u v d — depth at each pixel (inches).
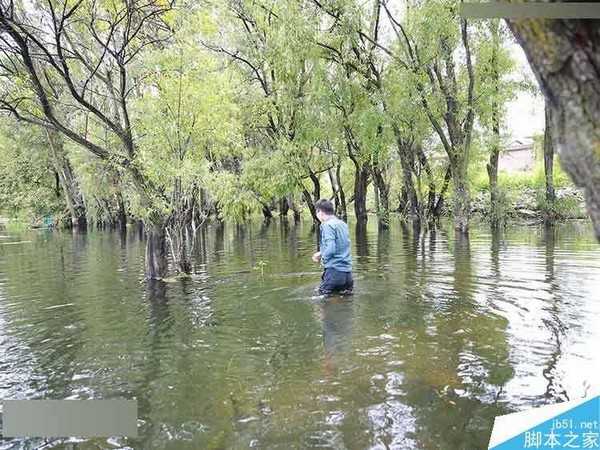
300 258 546.0
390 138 751.1
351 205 1863.9
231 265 507.2
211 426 158.1
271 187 669.9
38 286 414.3
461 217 772.0
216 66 485.7
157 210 428.5
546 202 917.8
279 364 207.8
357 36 692.7
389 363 203.8
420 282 372.5
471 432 149.7
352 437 148.3
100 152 416.2
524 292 327.9
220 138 474.3
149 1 440.1
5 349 241.0
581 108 68.7
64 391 189.0
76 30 450.6
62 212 1314.0
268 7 700.0
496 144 818.8
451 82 734.5
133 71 487.2
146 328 271.3
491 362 201.9
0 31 352.8
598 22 66.3
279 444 145.7
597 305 288.4
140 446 148.4
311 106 721.0
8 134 1237.7
